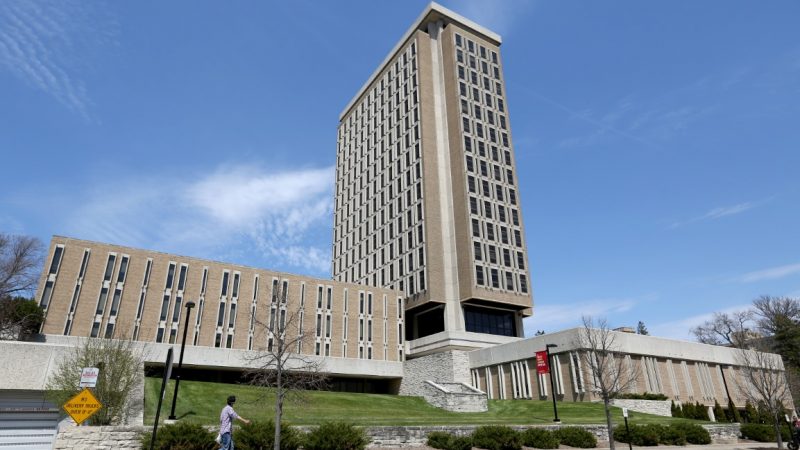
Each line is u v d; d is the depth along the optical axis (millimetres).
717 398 49969
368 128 85875
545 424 28422
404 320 62875
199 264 50750
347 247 83188
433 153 69062
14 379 22594
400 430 22562
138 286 46906
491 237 63625
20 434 18781
